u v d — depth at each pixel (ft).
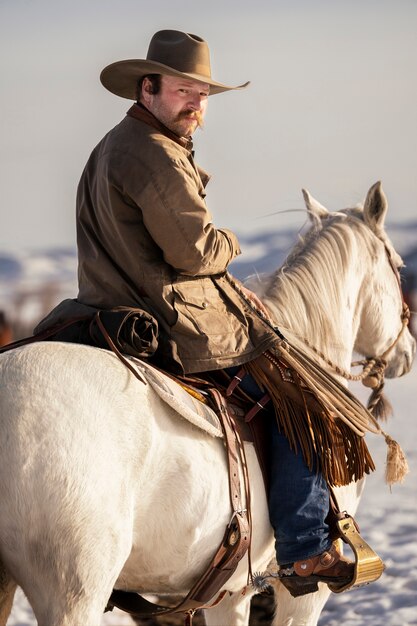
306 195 24.00
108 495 15.76
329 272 22.91
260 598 30.27
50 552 15.30
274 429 19.74
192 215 18.24
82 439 15.65
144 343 17.87
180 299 18.69
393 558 40.55
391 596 35.83
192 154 19.62
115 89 20.34
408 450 65.72
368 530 45.78
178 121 19.38
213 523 17.65
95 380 16.43
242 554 18.25
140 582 17.72
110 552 15.74
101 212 18.90
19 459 15.17
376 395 25.26
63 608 15.37
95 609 15.58
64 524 15.34
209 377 19.30
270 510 19.49
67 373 16.24
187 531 17.20
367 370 24.48
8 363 16.11
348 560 19.99
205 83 19.42
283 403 19.52
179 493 17.02
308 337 22.47
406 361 25.94
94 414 15.99
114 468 15.93
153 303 18.69
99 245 19.16
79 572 15.44
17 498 15.17
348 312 23.44
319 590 22.27
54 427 15.52
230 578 19.24
